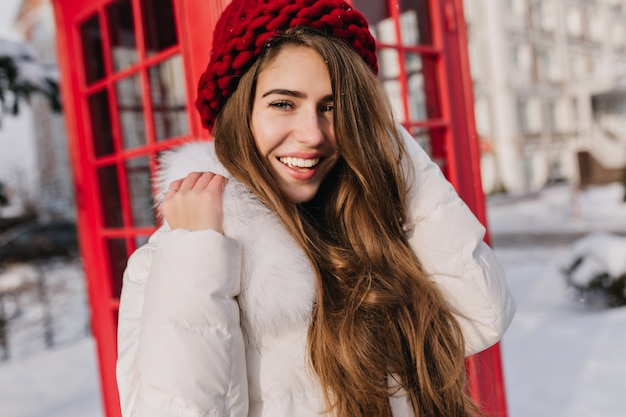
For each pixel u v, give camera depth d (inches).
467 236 47.8
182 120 70.8
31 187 569.6
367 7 77.1
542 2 1026.7
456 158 79.2
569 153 1020.5
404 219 48.6
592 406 133.6
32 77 182.9
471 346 49.7
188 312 35.9
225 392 36.2
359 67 43.0
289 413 40.4
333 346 41.4
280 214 42.0
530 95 971.9
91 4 81.3
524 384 151.7
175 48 66.0
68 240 529.3
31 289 338.0
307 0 42.0
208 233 37.7
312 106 42.1
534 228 534.0
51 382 176.1
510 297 50.3
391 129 46.3
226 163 42.5
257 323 39.2
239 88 42.8
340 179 49.1
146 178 77.5
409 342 45.3
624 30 1208.2
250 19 41.3
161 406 34.3
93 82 87.2
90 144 87.4
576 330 197.2
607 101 1117.1
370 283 45.0
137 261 42.7
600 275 226.5
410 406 45.8
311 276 41.4
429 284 47.3
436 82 80.7
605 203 620.7
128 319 41.3
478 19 938.7
